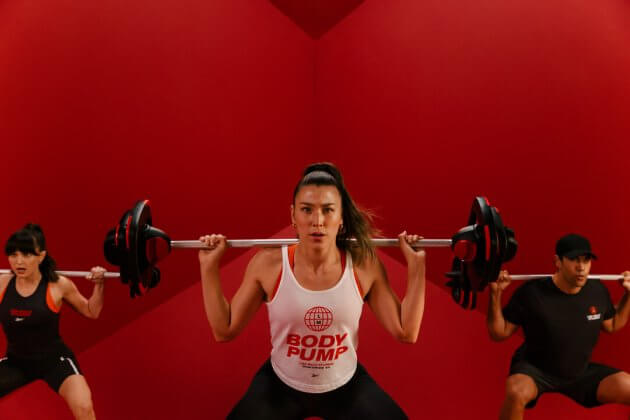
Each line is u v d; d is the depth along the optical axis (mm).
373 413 1662
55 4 2977
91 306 2465
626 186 2838
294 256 1687
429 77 3197
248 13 3346
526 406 2379
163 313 3139
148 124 3131
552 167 2936
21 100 2973
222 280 3297
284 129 3484
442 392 2709
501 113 3025
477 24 3066
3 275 2396
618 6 2840
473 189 3115
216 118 3287
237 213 3391
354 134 3443
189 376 2801
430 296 3213
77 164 3014
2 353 2951
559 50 2902
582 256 2205
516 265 3041
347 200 1709
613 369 2338
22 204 2986
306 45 3498
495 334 2354
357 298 1674
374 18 3350
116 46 3047
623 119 2836
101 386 2740
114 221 3090
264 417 1676
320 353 1677
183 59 3189
